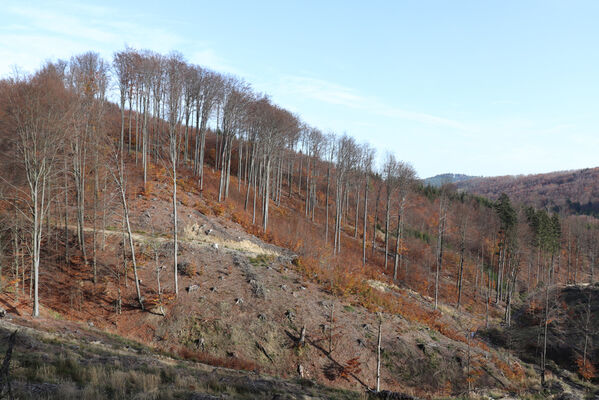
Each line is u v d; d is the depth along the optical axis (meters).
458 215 87.38
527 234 70.19
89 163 34.56
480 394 27.95
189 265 31.86
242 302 29.34
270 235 47.44
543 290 59.69
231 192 58.34
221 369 20.42
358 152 65.88
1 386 7.83
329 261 45.12
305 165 98.12
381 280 49.97
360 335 29.95
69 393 10.39
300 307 30.75
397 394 21.55
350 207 86.75
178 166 56.94
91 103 36.06
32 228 28.30
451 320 44.66
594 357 39.62
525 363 38.66
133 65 49.94
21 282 26.62
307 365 26.00
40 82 37.38
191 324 26.48
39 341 16.42
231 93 55.09
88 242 33.00
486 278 70.62
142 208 40.12
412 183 62.91
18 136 28.42
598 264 90.31
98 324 24.92
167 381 14.80
